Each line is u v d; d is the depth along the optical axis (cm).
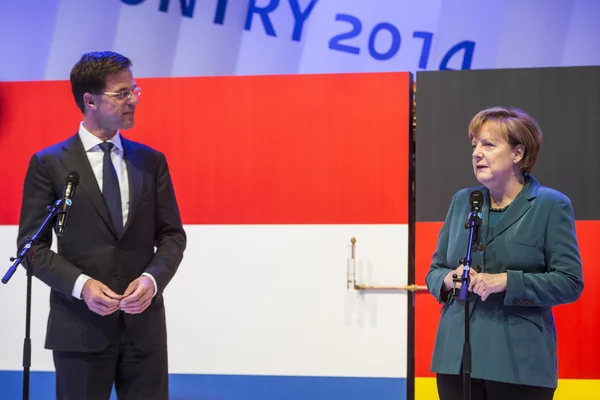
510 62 570
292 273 490
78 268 352
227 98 501
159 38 601
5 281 327
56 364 358
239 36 596
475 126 354
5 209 509
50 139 509
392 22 582
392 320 481
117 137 377
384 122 487
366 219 486
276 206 494
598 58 561
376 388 480
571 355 462
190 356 495
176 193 501
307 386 486
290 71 591
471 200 332
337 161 490
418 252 480
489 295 337
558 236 334
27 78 608
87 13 606
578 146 468
